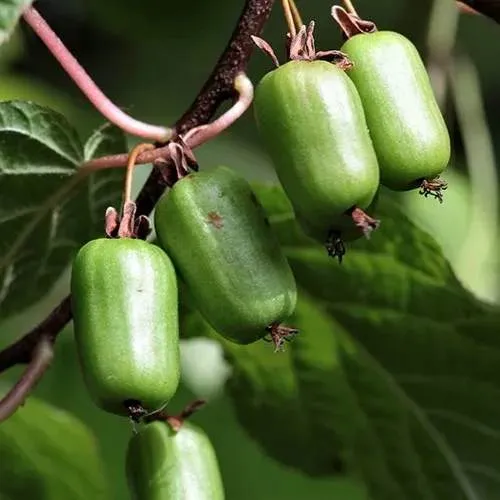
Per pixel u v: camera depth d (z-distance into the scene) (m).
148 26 0.53
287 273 0.35
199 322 0.41
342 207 0.34
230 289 0.34
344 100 0.34
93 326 0.34
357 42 0.35
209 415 0.56
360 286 0.40
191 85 0.60
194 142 0.36
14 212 0.39
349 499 0.59
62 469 0.46
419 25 0.52
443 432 0.43
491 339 0.40
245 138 0.54
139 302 0.34
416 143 0.34
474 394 0.42
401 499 0.44
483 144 0.51
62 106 0.53
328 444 0.44
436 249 0.39
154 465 0.36
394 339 0.41
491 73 0.63
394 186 0.35
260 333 0.34
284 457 0.44
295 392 0.43
